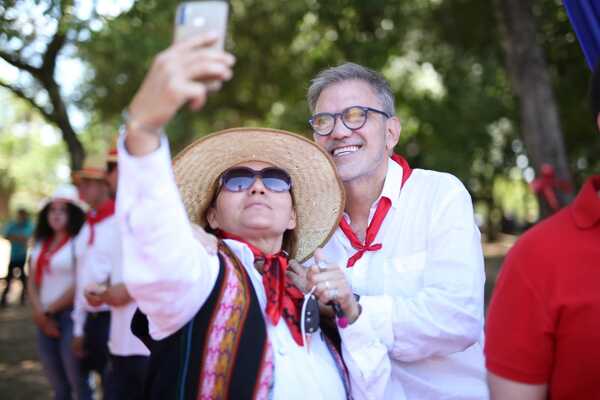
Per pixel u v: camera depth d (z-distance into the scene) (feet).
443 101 55.83
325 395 7.18
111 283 14.20
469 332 8.11
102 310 15.83
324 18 44.27
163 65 5.03
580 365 5.61
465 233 8.41
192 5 5.13
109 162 15.08
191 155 7.70
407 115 59.93
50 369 17.57
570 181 30.60
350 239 9.14
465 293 8.11
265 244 7.78
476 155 70.33
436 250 8.46
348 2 41.78
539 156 30.66
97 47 39.14
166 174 5.63
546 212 28.76
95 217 15.07
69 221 17.43
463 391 8.69
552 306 5.69
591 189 5.83
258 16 51.16
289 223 8.30
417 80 57.72
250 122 63.31
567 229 5.81
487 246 109.19
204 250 6.57
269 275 7.23
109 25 28.50
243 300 6.69
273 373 6.73
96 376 23.48
